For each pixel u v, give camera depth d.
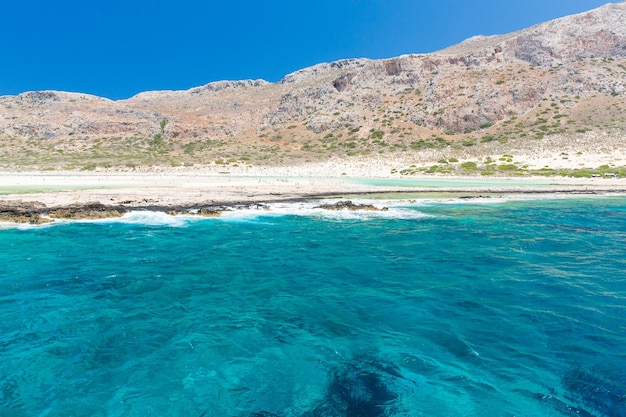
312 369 8.21
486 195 41.84
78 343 9.22
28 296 12.14
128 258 16.70
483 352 8.88
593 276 14.49
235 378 7.87
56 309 11.19
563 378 7.82
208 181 49.00
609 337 9.55
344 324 10.45
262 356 8.75
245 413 6.81
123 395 7.28
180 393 7.37
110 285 13.29
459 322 10.50
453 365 8.34
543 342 9.32
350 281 14.09
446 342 9.38
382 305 11.76
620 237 21.62
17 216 24.23
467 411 6.85
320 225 24.88
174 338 9.58
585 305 11.60
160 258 16.81
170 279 14.05
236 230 23.00
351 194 40.19
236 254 17.70
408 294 12.70
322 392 7.42
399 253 18.09
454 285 13.55
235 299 12.26
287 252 18.17
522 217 28.61
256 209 30.28
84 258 16.56
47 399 7.13
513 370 8.12
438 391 7.44
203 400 7.16
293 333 9.91
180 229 22.95
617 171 57.91
